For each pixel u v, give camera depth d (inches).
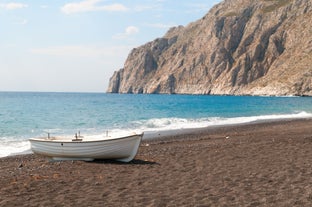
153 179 588.4
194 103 4739.2
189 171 645.9
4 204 456.8
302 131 1346.0
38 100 5639.8
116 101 5605.3
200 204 446.0
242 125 1754.4
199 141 1133.7
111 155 768.3
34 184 557.9
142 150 936.3
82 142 776.9
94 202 463.2
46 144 805.9
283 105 4030.5
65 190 522.9
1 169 717.3
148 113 2773.1
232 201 454.6
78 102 5022.1
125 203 457.4
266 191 494.0
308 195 466.6
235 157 768.3
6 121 2026.3
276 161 706.8
